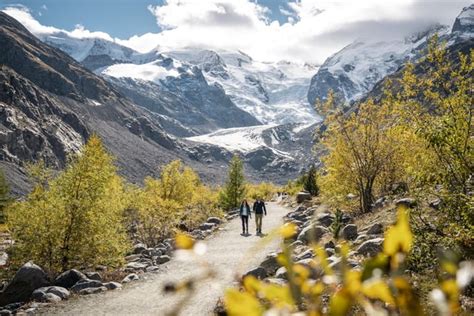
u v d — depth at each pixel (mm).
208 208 37562
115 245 18156
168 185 36156
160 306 13438
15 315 13156
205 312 11898
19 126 165875
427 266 8602
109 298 14617
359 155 22953
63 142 182875
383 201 21172
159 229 26766
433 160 9555
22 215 17359
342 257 687
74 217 17484
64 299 14547
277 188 87875
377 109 22359
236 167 50344
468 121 9086
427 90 10461
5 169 141125
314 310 646
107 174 18812
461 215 8438
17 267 17469
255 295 674
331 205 25141
